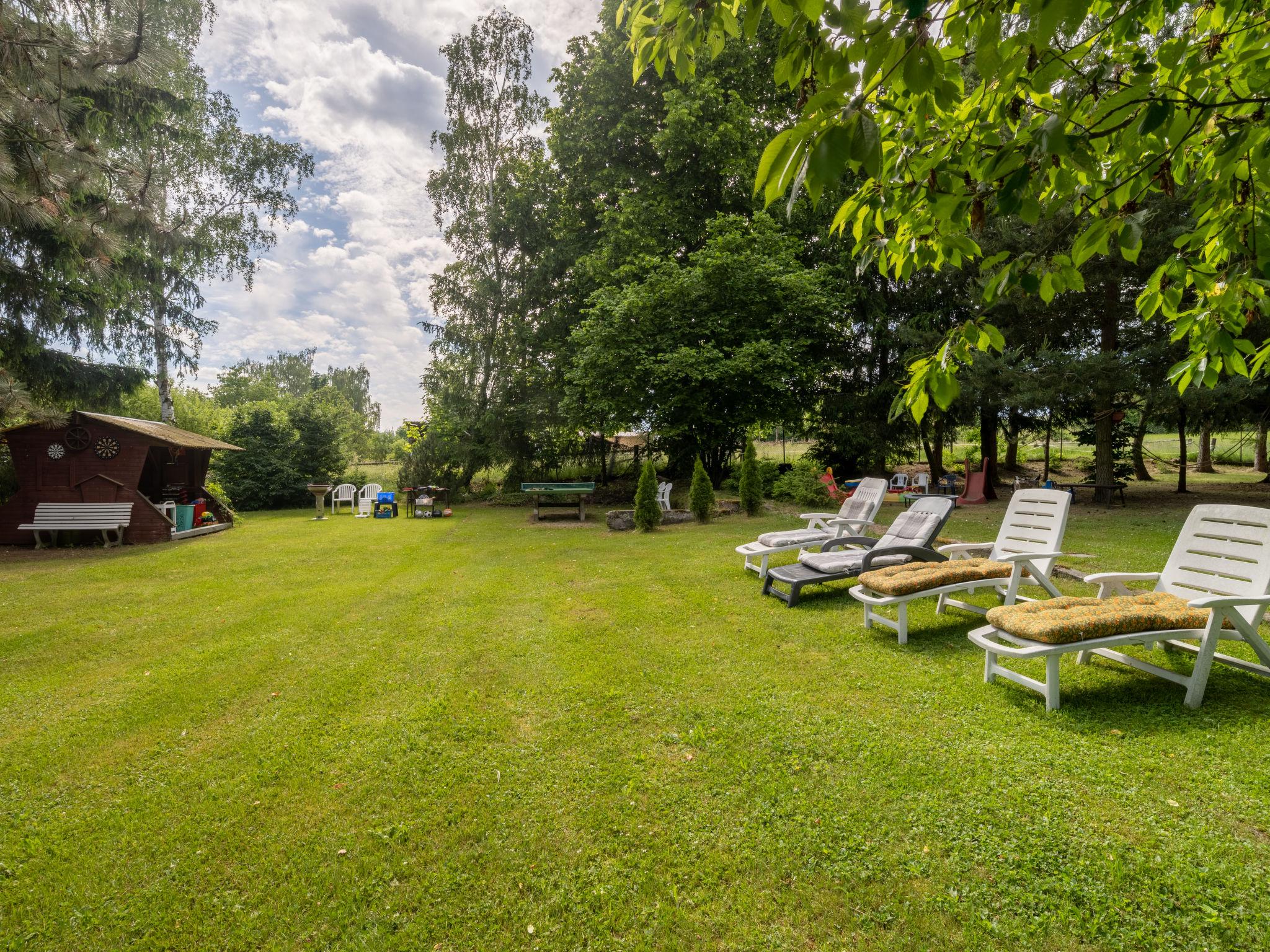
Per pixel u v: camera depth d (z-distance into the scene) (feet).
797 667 14.94
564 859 8.30
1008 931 6.73
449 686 14.51
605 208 59.00
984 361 41.86
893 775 9.84
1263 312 8.46
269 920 7.42
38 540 37.52
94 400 44.65
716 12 6.28
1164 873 7.39
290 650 17.47
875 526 35.04
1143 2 6.09
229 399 116.67
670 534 38.81
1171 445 111.75
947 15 4.87
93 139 29.07
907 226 8.35
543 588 24.82
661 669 15.08
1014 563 16.62
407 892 7.80
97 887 8.05
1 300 35.29
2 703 13.97
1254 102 5.90
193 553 35.37
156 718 13.10
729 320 50.42
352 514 59.47
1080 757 10.12
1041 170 6.15
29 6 26.35
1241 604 11.53
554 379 65.92
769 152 4.67
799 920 7.10
